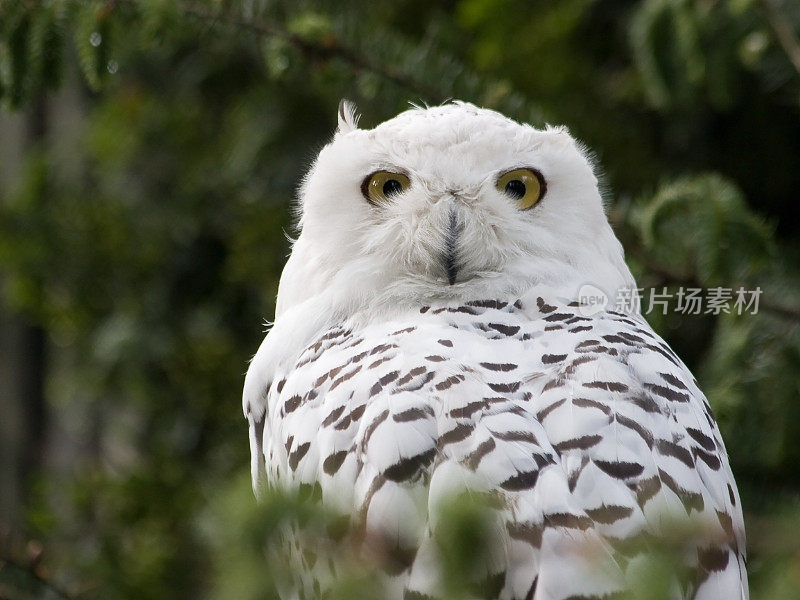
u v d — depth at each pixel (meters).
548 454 5.68
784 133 13.39
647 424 5.91
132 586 11.23
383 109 9.41
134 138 15.09
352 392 6.16
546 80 12.82
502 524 5.32
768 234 8.54
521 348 6.40
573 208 7.21
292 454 6.33
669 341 11.62
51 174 15.45
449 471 5.61
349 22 9.20
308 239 7.48
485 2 12.87
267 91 13.86
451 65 9.25
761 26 10.16
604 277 7.20
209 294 14.66
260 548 4.00
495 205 7.04
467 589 4.29
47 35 8.69
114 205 14.80
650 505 5.59
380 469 5.78
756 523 4.89
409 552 5.59
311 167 7.92
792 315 8.77
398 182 7.18
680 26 9.94
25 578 8.29
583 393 5.95
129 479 12.73
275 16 9.15
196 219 14.67
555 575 5.32
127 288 14.57
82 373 14.73
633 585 4.54
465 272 7.02
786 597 4.65
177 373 13.76
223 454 13.17
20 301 14.74
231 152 14.12
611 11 13.88
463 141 7.09
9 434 19.19
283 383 7.07
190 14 8.77
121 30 8.86
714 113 13.43
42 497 12.38
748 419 8.84
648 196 9.30
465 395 5.86
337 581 4.84
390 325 6.79
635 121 13.55
